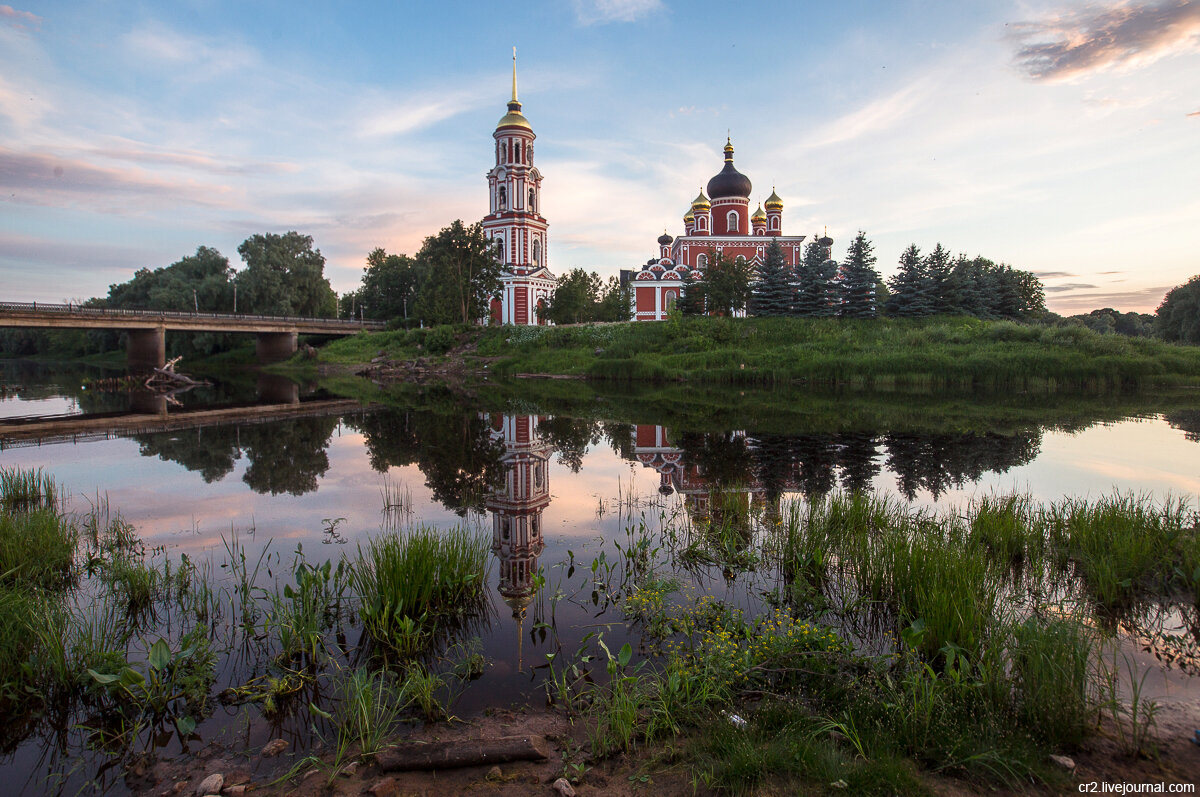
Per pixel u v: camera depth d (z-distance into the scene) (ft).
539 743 18.03
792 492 48.83
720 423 88.22
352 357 223.92
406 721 19.34
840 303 196.03
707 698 19.71
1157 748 16.87
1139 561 29.32
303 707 20.44
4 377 189.78
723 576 31.37
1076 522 34.06
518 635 25.27
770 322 185.98
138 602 28.12
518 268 223.10
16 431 82.33
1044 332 160.25
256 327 216.95
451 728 18.99
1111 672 20.85
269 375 204.64
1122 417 91.35
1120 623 25.02
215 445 71.56
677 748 17.52
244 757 17.88
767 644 22.13
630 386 149.38
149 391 147.33
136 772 17.37
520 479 54.34
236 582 30.60
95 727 19.48
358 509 44.27
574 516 42.60
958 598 23.07
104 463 61.11
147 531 38.83
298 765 17.06
